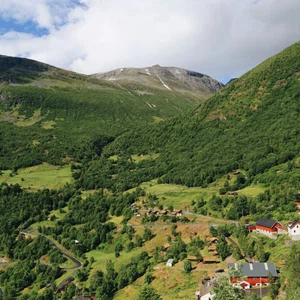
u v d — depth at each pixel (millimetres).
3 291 190625
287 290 107375
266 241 155500
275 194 190625
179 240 182625
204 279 140125
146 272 163875
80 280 181875
